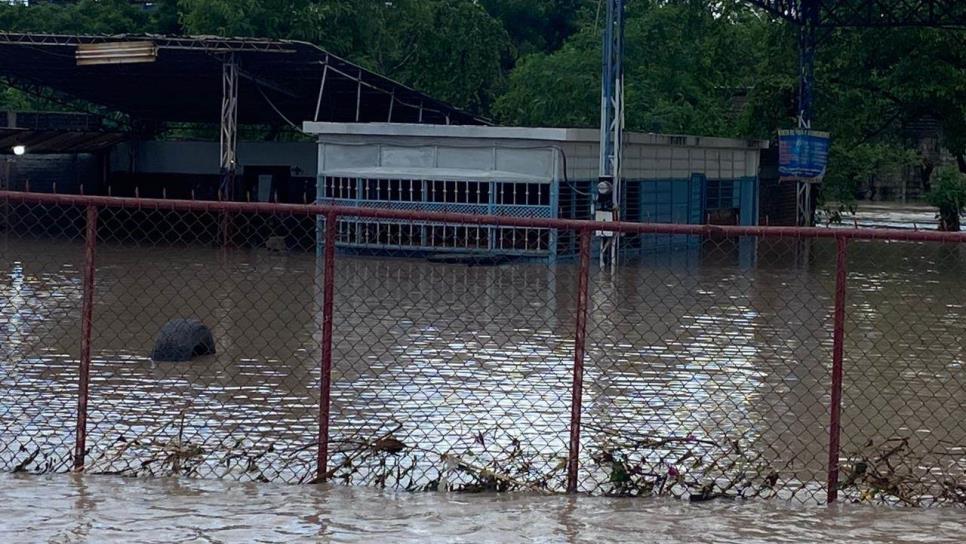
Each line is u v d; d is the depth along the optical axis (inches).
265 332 626.8
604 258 1057.5
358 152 1155.9
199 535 298.7
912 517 324.5
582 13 2128.4
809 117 1403.8
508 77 2160.4
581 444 390.3
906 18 1539.1
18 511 313.6
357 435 388.5
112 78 1461.6
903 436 416.2
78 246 1155.3
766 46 1723.7
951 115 1651.1
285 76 1390.3
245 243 1185.4
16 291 778.8
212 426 412.2
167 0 1966.0
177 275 905.5
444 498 334.0
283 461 358.9
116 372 507.5
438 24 2041.1
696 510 328.2
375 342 600.1
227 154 1254.9
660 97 1776.6
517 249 1093.8
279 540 296.4
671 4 1836.9
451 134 1120.2
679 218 1342.3
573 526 312.2
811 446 399.2
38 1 2222.0
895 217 2252.7
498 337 625.6
